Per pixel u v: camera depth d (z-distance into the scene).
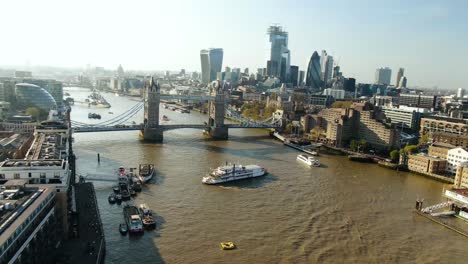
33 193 112.88
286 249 142.12
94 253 118.88
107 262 125.50
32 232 98.75
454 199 194.12
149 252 133.25
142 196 189.25
